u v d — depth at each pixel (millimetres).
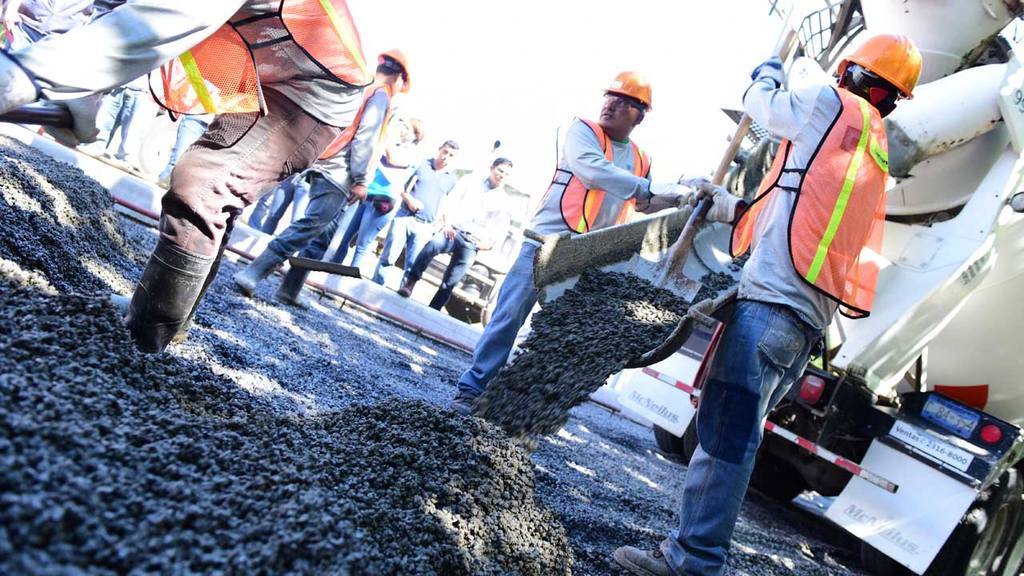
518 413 3068
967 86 4094
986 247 4188
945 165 4344
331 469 1873
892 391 4707
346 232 7527
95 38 1774
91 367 1693
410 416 2379
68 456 1261
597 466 4578
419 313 7930
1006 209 4219
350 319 6680
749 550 3936
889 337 4324
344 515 1637
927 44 4426
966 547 4246
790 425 4801
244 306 4750
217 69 2090
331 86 2271
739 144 4199
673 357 5262
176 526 1253
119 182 6543
